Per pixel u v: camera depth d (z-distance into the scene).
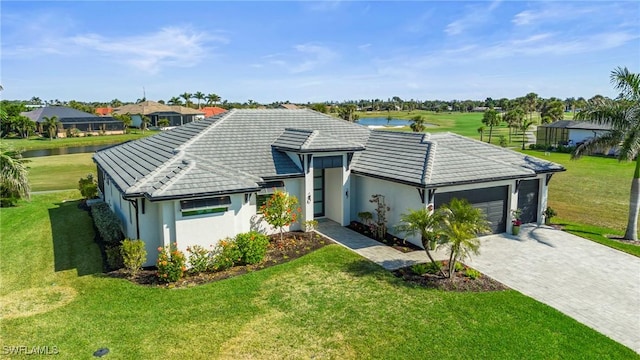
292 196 21.39
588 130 58.78
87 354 10.75
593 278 15.80
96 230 21.89
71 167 49.06
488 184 20.34
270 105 170.50
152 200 15.04
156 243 16.94
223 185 16.64
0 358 10.55
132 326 12.12
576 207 28.70
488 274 16.11
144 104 123.12
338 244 19.61
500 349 10.98
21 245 19.69
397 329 11.95
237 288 14.63
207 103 165.62
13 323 12.35
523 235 21.08
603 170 44.47
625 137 20.23
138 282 15.19
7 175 27.50
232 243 16.73
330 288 14.66
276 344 11.21
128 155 25.31
